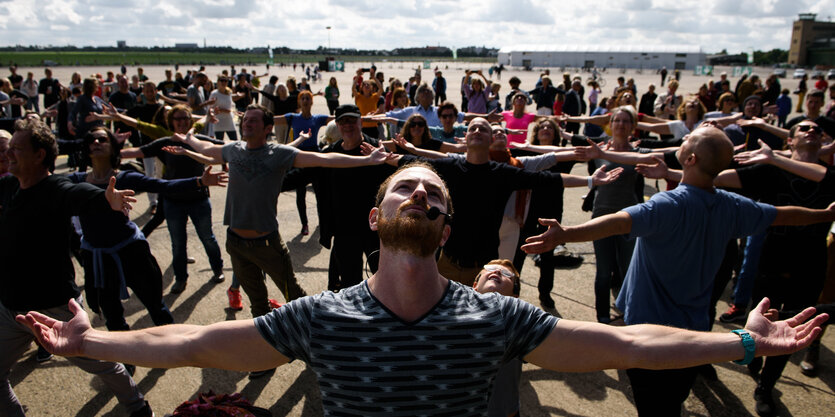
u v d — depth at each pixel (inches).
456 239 123.1
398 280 42.2
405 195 44.6
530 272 200.2
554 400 123.0
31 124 94.8
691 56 3929.6
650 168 117.3
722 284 129.7
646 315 93.4
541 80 460.4
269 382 128.8
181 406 95.1
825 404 120.3
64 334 44.9
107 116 216.5
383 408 41.7
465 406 42.4
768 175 119.3
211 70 2300.7
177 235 172.1
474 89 454.0
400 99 344.5
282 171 126.9
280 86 373.1
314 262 206.5
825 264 120.2
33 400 120.3
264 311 139.3
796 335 45.6
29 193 95.5
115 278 119.5
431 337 41.5
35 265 95.8
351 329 41.6
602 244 146.4
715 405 120.0
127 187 118.5
